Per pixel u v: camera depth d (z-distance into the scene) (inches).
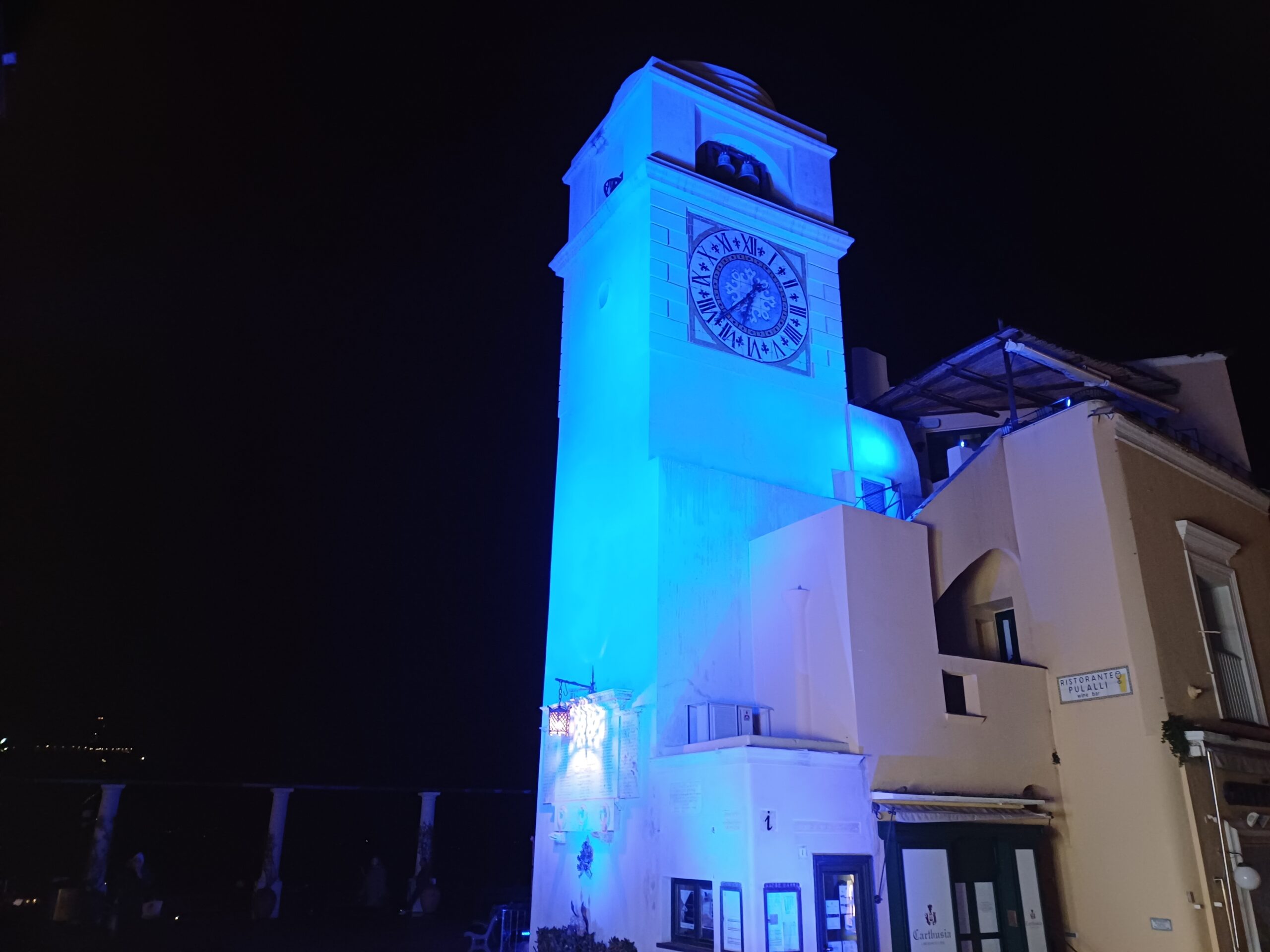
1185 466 788.0
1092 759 680.4
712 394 829.8
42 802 1128.2
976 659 700.7
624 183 904.9
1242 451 991.6
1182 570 730.2
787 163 984.9
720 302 868.6
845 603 664.4
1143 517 708.7
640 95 935.0
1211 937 595.5
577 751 779.4
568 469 920.9
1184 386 1032.2
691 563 745.0
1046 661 727.7
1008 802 666.8
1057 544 735.1
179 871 1215.6
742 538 778.8
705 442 808.9
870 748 628.4
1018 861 661.9
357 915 1120.8
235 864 1244.5
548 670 868.6
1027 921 645.9
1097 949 647.1
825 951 561.3
